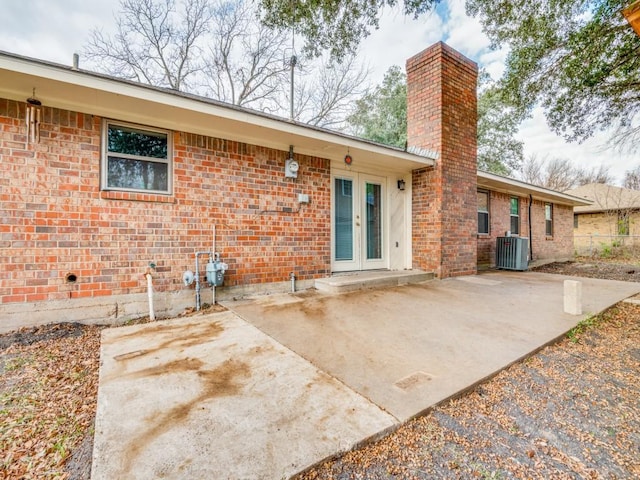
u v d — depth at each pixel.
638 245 15.49
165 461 1.54
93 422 1.99
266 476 1.48
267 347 3.09
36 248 3.58
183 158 4.51
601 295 5.56
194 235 4.58
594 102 6.25
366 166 6.84
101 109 3.89
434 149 6.92
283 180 5.45
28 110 3.52
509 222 10.48
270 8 4.70
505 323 3.88
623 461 1.73
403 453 1.73
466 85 7.38
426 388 2.35
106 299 3.95
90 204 3.86
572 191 21.22
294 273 5.58
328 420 1.92
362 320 3.96
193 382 2.38
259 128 4.66
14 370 2.67
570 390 2.50
